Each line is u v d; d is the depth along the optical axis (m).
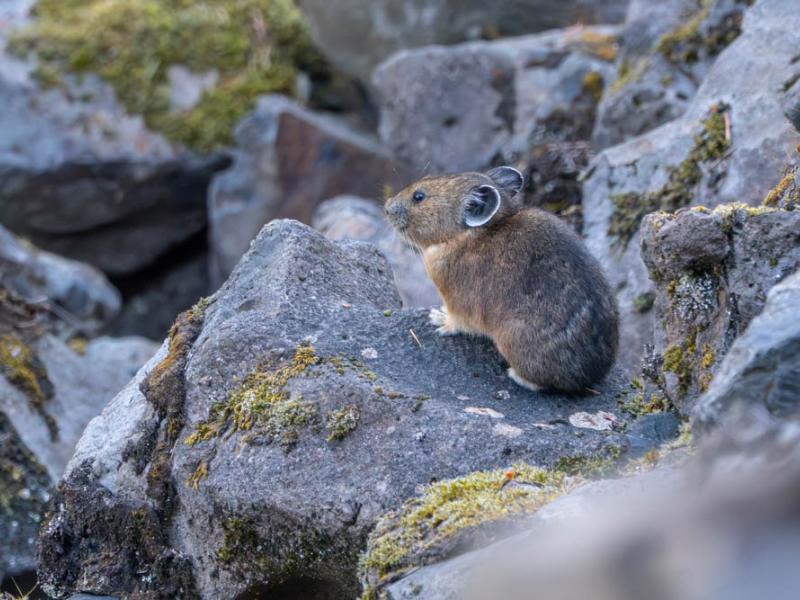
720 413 6.76
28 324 16.55
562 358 9.86
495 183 11.62
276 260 10.85
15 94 24.50
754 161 13.55
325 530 8.73
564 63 20.50
